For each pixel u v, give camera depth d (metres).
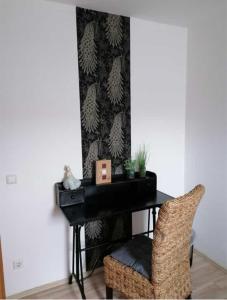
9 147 1.84
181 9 2.07
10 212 1.90
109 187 2.16
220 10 2.09
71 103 2.03
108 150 2.24
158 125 2.48
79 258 1.95
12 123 1.83
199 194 1.57
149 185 2.30
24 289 2.02
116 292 2.00
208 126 2.35
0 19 1.71
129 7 2.00
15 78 1.80
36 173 1.95
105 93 2.17
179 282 1.68
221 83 2.17
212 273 2.24
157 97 2.43
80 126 2.09
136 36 2.25
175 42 2.46
